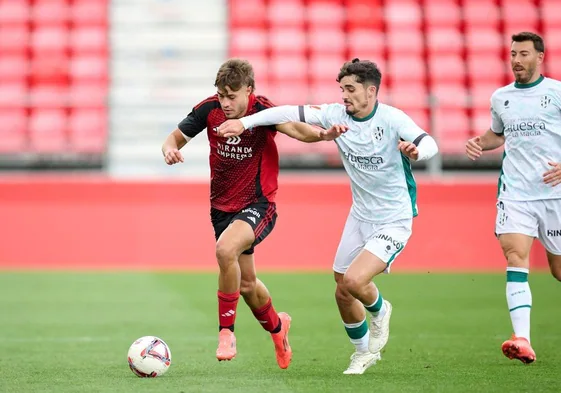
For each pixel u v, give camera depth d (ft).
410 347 90.84
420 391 64.03
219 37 227.40
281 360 75.87
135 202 171.63
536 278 156.25
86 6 229.04
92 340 96.89
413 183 74.49
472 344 92.89
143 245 171.01
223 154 74.49
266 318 74.49
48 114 209.36
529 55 78.64
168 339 97.35
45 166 195.72
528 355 72.95
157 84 222.07
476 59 225.35
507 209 80.23
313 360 82.23
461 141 207.00
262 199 75.00
